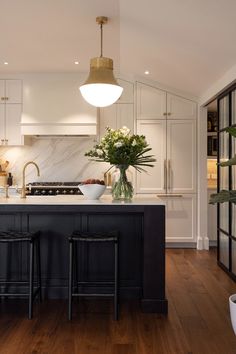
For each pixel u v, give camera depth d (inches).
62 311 123.0
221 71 156.2
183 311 122.9
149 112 216.8
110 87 124.4
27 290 134.0
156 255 123.1
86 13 130.6
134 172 216.2
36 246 131.0
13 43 163.6
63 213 133.5
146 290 122.7
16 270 134.3
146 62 184.1
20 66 201.8
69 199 134.3
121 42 162.1
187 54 153.3
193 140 216.2
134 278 133.3
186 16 120.0
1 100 216.7
